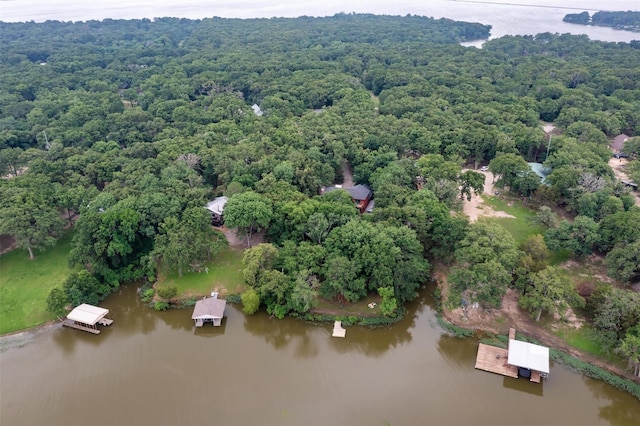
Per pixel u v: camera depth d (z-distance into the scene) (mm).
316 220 75938
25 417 54969
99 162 102812
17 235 76875
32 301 72750
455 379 59781
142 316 71688
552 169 103938
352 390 58531
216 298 71438
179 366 62531
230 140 119875
